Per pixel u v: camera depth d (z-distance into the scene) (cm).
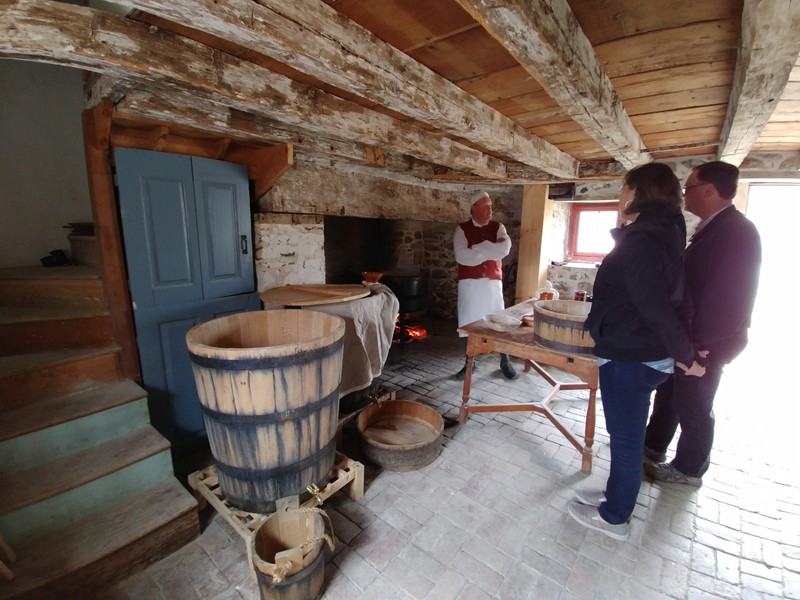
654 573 142
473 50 123
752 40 93
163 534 145
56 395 169
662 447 201
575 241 445
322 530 131
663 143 247
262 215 238
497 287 313
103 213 174
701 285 159
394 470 197
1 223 235
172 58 110
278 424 138
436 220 387
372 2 97
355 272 457
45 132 246
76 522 143
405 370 341
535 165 252
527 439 230
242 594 133
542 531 161
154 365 196
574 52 106
